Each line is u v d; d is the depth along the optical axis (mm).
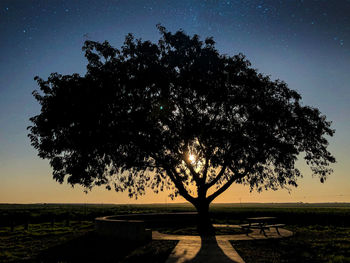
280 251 11188
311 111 18797
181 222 24625
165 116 18031
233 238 14711
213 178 21312
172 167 18562
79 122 17406
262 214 37125
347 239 14930
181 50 18859
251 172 19469
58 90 17359
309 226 24062
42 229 22938
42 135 17984
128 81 17703
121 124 17094
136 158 18375
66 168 17953
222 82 18156
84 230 21266
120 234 15133
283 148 17953
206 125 17828
